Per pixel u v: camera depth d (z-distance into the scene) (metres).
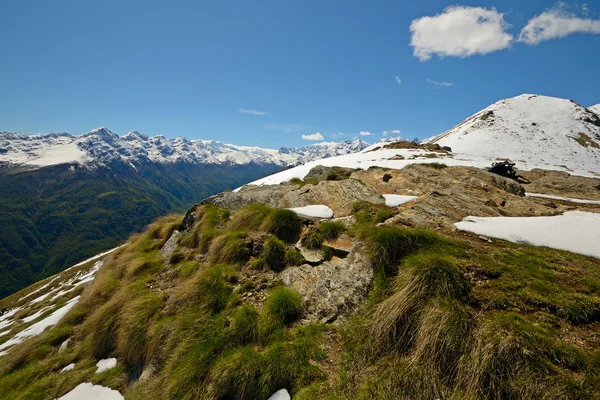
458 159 65.00
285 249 11.12
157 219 20.50
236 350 7.42
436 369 6.08
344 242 10.78
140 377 8.29
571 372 5.11
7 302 56.09
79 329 12.52
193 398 6.75
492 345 5.68
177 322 8.62
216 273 10.10
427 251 8.62
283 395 6.42
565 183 32.62
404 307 7.06
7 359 11.98
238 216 13.67
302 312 8.31
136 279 12.66
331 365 6.84
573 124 137.75
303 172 67.94
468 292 7.10
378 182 19.14
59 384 9.38
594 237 9.47
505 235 10.09
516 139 125.81
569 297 6.61
